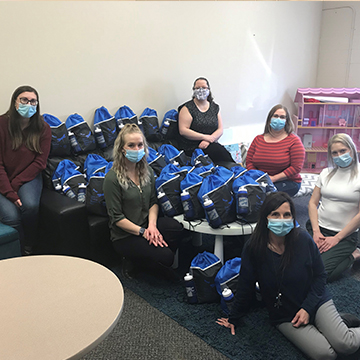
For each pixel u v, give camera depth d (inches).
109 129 133.0
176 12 153.4
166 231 93.4
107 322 42.5
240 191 88.4
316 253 68.2
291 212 65.5
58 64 124.3
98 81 135.3
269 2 190.4
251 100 197.2
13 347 38.8
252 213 88.8
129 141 87.5
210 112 152.9
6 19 111.1
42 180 116.4
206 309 84.1
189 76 164.6
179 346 72.2
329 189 95.3
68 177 109.7
